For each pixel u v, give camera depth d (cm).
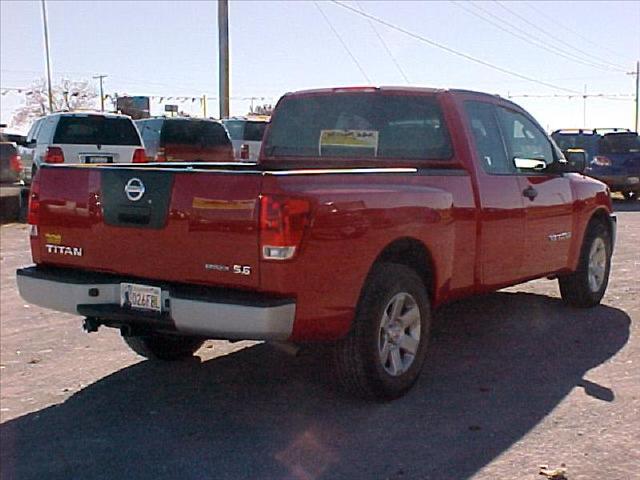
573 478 429
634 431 493
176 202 493
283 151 716
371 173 533
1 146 1552
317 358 650
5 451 472
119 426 511
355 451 468
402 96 657
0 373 619
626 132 2155
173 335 545
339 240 490
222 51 2667
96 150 1634
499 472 438
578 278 799
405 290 548
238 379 602
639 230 1505
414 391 569
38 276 543
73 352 678
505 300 862
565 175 774
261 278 471
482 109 673
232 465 451
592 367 625
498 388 575
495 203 641
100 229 527
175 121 1883
